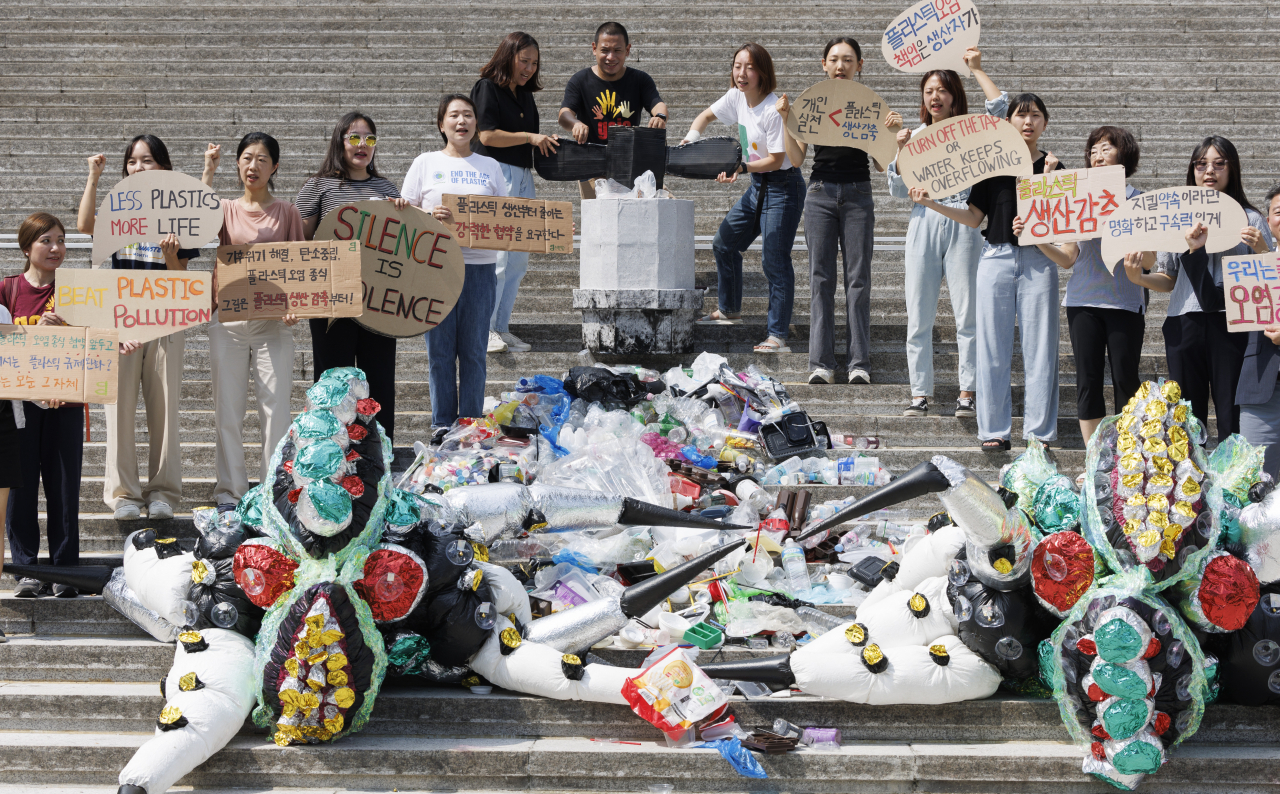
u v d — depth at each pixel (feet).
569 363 24.58
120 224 17.43
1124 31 38.01
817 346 23.70
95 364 15.98
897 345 24.84
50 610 16.38
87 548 18.65
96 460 20.85
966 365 22.39
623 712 14.47
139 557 15.47
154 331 16.99
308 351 24.21
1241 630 13.80
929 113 21.63
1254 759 13.75
